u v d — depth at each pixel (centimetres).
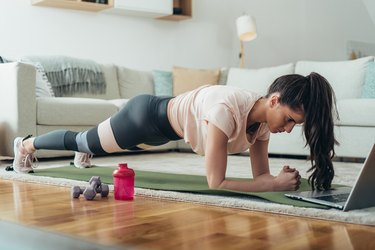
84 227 137
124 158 406
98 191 193
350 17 804
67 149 241
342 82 451
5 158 356
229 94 188
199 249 112
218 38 662
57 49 512
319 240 121
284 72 495
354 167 326
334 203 160
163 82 548
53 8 508
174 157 417
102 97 497
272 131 185
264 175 193
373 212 152
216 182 182
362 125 376
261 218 151
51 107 378
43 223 142
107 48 554
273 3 715
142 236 125
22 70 358
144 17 587
